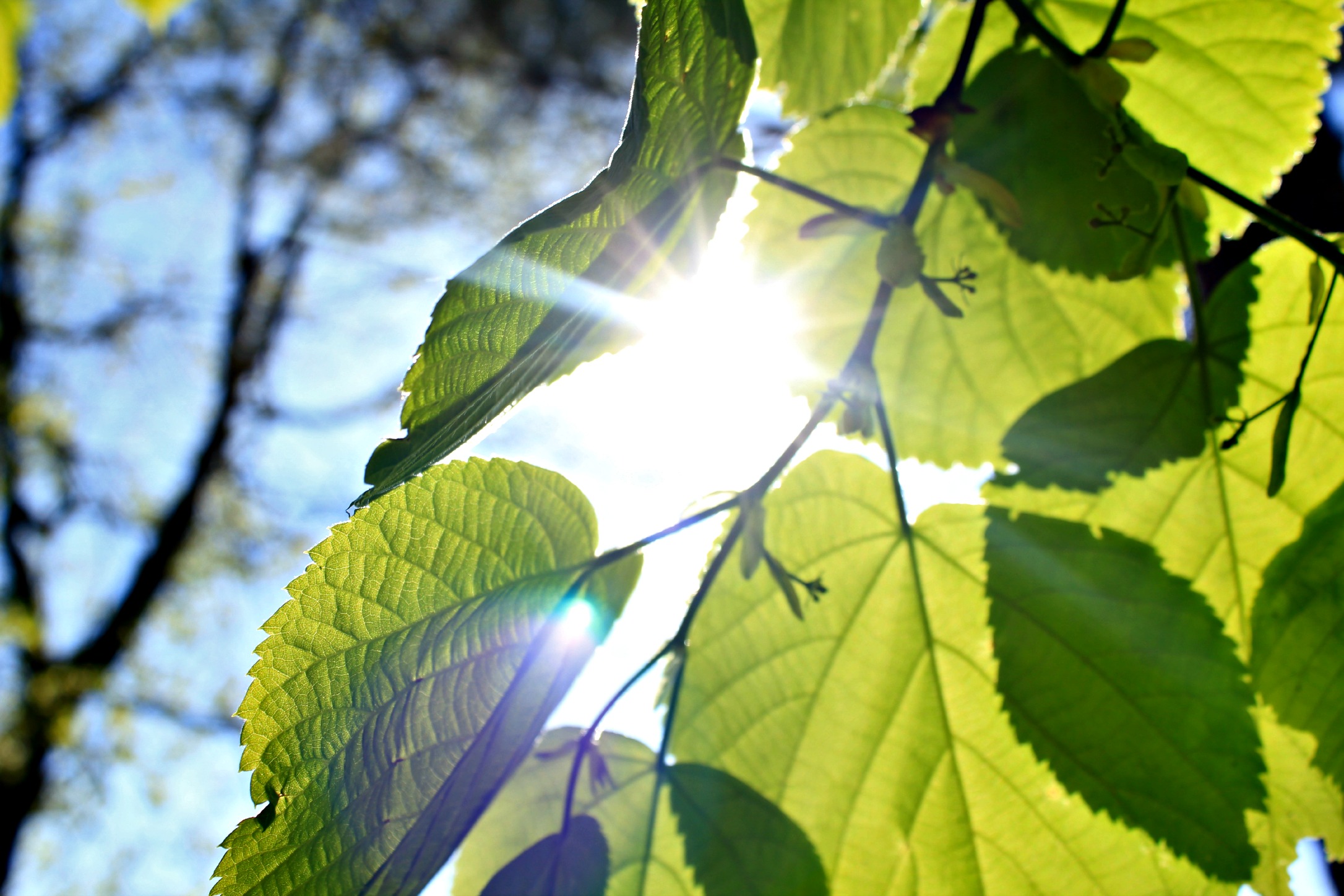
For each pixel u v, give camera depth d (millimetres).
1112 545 249
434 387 193
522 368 206
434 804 219
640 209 208
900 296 300
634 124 195
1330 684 227
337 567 220
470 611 223
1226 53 275
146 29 2885
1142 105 281
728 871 247
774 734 262
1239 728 234
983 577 261
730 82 226
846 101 299
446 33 2969
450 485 227
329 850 211
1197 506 259
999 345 301
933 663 262
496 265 183
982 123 276
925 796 259
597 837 239
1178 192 236
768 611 263
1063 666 246
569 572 230
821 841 260
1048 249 277
